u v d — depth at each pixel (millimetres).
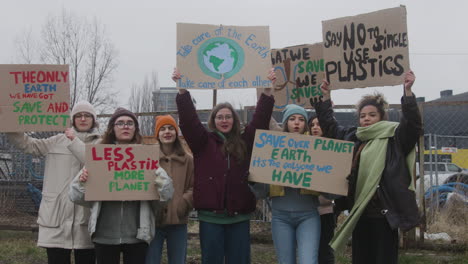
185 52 4250
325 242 4332
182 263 4039
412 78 3500
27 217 7816
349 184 3736
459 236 6309
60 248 3980
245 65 4305
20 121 4301
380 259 3479
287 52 5773
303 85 5699
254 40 4359
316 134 4453
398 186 3445
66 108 4324
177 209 3959
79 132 4234
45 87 4340
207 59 4285
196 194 3844
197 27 4320
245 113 7020
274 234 3877
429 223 6789
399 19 4105
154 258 3939
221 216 3779
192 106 4020
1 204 7789
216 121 4023
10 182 7848
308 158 3779
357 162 3744
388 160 3537
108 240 3576
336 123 4102
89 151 3617
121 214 3635
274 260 5918
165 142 4102
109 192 3592
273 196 3896
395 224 3365
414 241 6219
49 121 4309
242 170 3891
